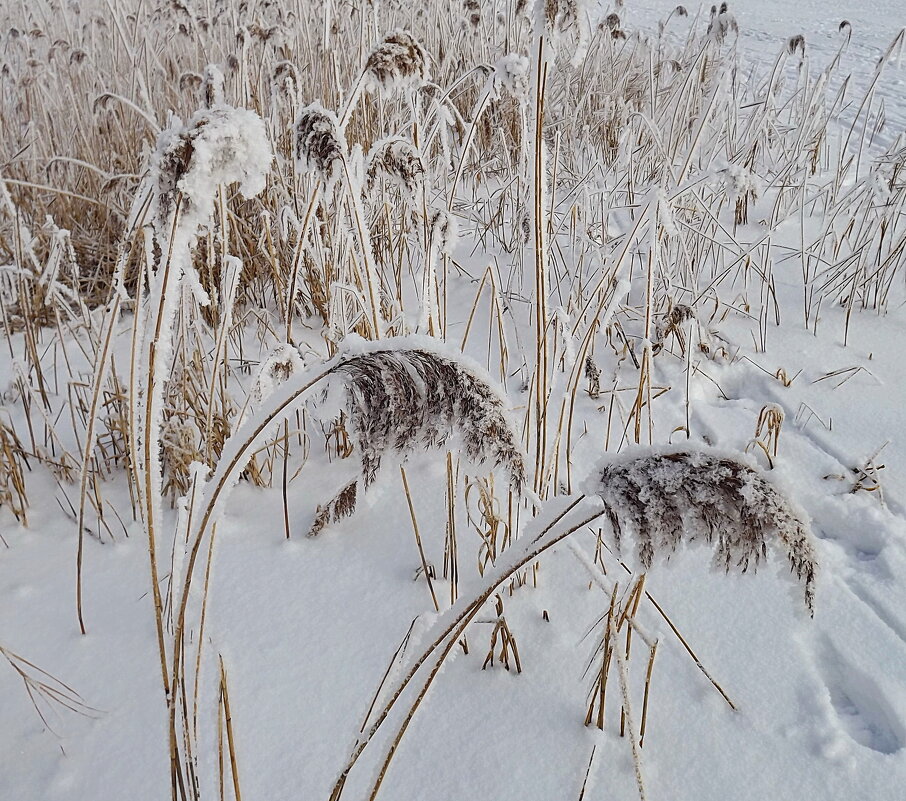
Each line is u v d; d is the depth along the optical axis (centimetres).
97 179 400
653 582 203
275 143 308
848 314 332
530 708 169
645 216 167
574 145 464
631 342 332
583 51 132
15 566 214
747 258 346
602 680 155
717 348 329
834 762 156
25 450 263
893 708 166
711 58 487
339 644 187
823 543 226
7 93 469
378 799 152
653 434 274
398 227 344
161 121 418
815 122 481
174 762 124
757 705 169
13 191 388
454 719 167
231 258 168
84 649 186
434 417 90
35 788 154
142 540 223
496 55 523
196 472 116
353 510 217
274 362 167
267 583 206
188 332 268
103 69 462
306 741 163
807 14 1196
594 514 89
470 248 428
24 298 277
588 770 144
